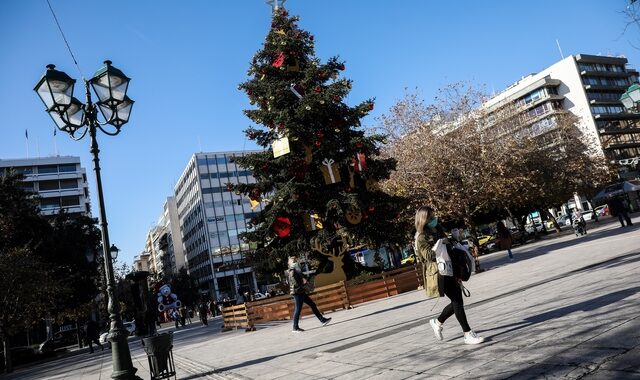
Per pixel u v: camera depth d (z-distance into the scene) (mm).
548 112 79938
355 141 18703
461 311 5520
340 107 19578
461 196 29797
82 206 83938
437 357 5133
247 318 16344
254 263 20609
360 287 17875
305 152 18453
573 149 44562
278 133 18484
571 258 14344
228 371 7680
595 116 79312
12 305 23844
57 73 8203
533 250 24594
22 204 32656
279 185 19078
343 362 6102
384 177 20344
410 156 29547
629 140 82500
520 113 39719
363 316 12430
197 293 84500
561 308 6363
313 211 19094
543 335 5035
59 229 36438
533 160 38406
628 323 4695
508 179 31984
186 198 106500
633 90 16656
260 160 19000
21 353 27391
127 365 7664
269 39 19969
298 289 11742
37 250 32188
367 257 31594
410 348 6020
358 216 18406
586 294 7047
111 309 7812
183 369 9352
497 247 38750
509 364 4230
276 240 19578
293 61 19859
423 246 5746
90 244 36562
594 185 47875
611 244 15875
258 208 94938
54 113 8430
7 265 23047
